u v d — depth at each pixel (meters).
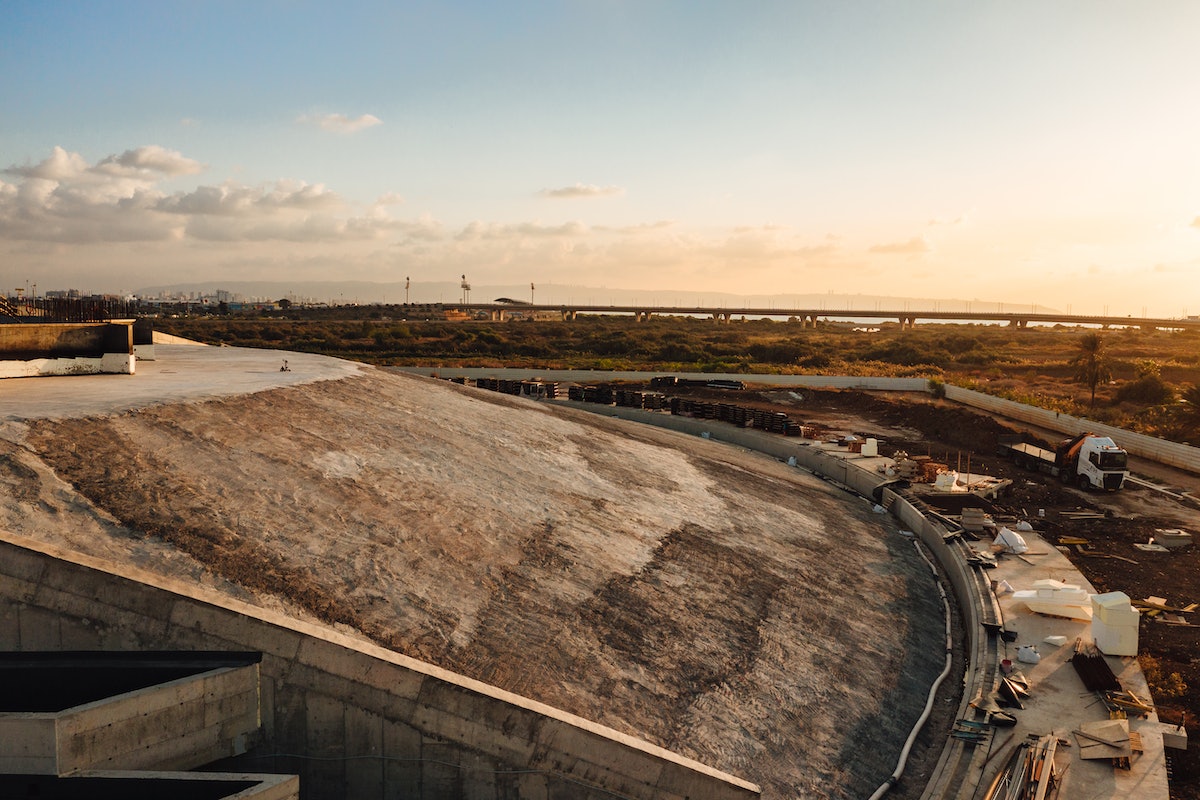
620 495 25.75
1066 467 38.94
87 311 31.92
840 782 15.33
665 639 18.08
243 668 12.00
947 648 21.41
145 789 10.65
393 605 15.45
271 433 20.84
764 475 35.44
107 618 11.87
